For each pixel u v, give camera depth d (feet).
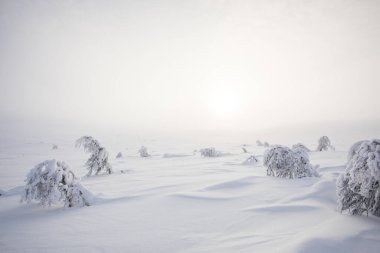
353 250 9.20
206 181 27.96
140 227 14.33
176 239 12.45
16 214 18.19
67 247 11.94
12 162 68.23
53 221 16.03
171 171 39.81
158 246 11.71
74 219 16.26
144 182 29.63
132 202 19.81
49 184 19.25
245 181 25.68
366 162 13.53
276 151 29.43
